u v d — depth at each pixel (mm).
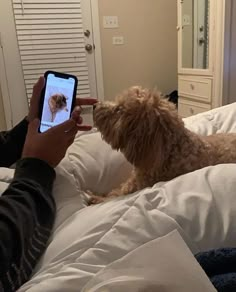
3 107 3029
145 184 999
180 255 502
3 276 497
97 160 1055
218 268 509
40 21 2926
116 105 1058
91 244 582
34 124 778
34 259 584
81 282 512
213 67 2615
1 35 2857
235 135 1077
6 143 959
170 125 993
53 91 862
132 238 571
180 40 2988
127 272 486
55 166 767
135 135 996
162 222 584
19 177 653
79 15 3041
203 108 2824
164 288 455
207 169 693
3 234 509
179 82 3121
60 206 752
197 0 2707
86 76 3219
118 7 3209
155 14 3361
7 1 2807
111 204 715
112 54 3307
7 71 2951
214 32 2539
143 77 3488
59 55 3062
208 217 586
